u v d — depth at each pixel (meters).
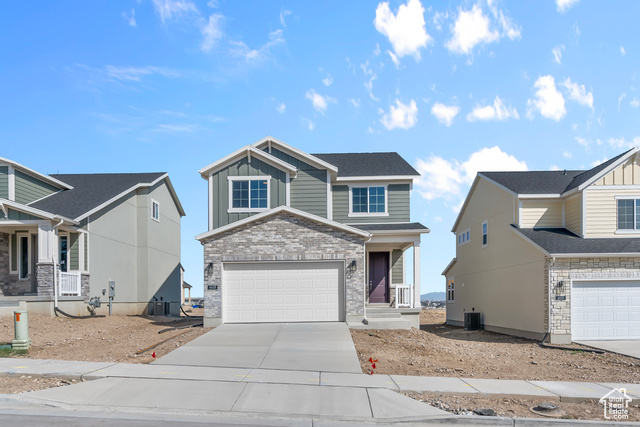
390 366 12.54
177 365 11.77
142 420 8.09
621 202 20.00
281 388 9.99
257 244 18.64
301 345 14.29
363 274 18.58
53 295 20.28
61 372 10.75
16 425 7.63
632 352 16.02
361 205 23.38
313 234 18.67
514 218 21.88
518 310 21.39
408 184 23.48
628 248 18.69
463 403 9.66
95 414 8.39
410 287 20.88
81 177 28.59
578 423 8.61
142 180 28.16
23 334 13.78
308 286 18.72
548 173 24.55
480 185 26.42
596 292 18.70
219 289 18.42
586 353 16.27
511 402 9.91
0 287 22.09
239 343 14.55
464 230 29.67
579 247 18.84
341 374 11.27
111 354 13.30
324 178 22.58
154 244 29.12
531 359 15.20
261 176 22.27
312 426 8.16
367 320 18.03
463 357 14.74
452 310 32.09
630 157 20.05
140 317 25.14
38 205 22.84
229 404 9.02
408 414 8.73
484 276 25.88
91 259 23.16
